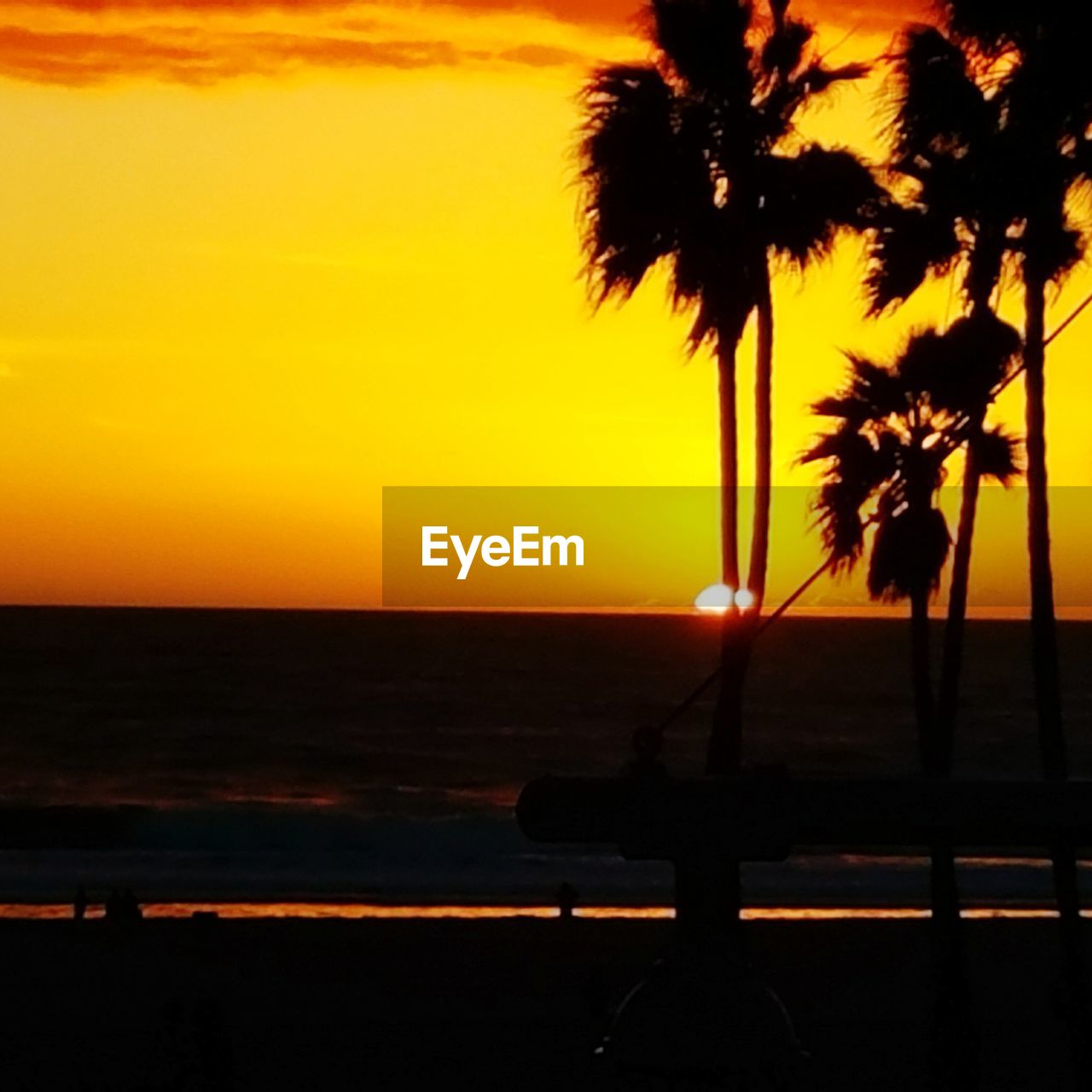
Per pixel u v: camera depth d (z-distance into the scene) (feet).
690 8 83.20
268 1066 84.74
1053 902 171.83
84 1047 87.81
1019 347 84.99
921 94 81.25
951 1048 80.07
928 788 57.77
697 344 85.87
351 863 201.98
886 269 83.76
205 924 135.54
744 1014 67.05
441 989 110.52
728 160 83.61
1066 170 79.46
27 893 169.58
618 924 140.46
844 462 93.20
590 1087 74.02
